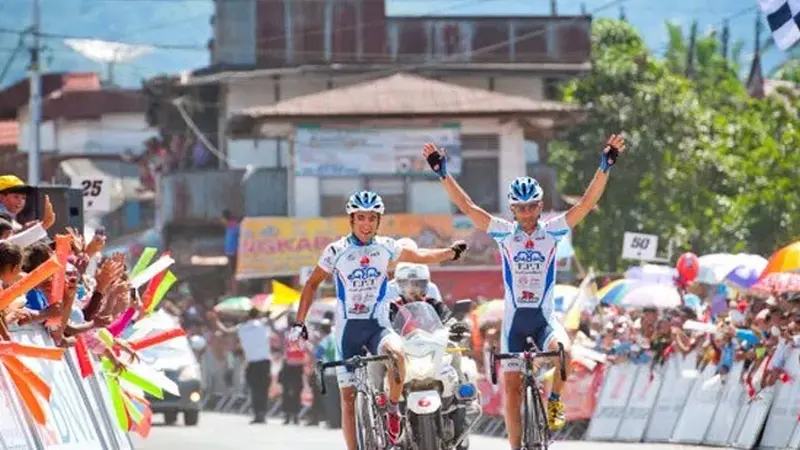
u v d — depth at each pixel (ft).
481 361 122.72
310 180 207.72
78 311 62.95
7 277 53.67
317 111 205.05
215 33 247.29
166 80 240.73
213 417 160.15
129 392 70.18
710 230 200.23
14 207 69.92
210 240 229.86
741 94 247.70
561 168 222.89
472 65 235.81
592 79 223.92
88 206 121.39
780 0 90.94
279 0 245.45
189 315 180.04
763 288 98.22
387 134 207.51
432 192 208.03
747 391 94.02
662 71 221.66
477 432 124.16
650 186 207.82
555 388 61.05
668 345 105.81
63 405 55.88
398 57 243.60
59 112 317.22
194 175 225.56
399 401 65.10
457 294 194.08
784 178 201.05
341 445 103.71
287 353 146.41
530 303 62.08
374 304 63.31
